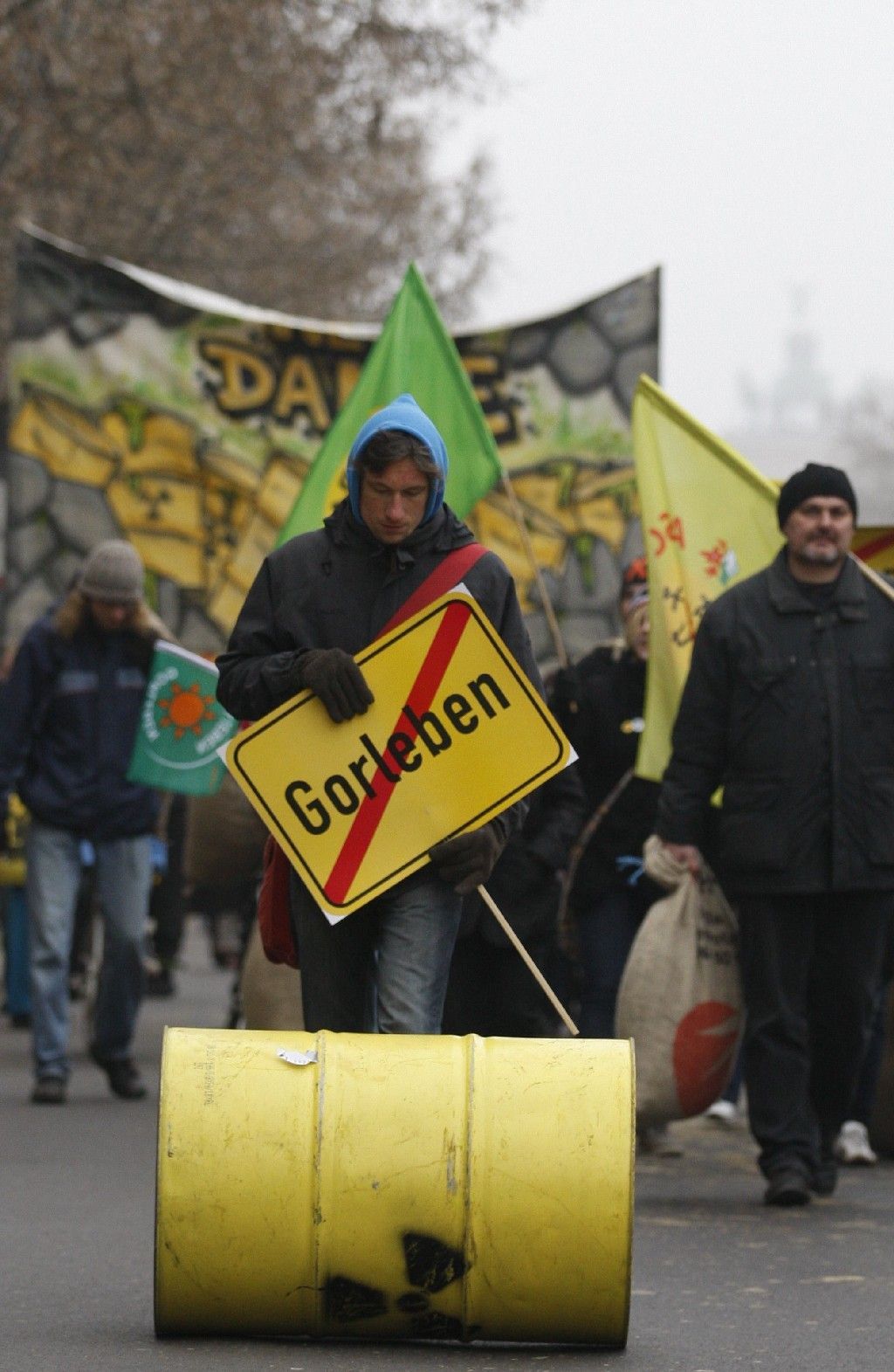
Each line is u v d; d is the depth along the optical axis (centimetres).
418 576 1334
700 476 2045
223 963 4072
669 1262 1549
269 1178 1190
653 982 1870
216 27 4803
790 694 1783
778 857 1772
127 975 2384
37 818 2353
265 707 1327
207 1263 1196
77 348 2888
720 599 1825
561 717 2084
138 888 2369
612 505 2875
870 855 1780
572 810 1808
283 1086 1200
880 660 1795
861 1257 1574
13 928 3139
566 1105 1196
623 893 2083
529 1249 1188
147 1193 1820
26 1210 1731
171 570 2889
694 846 1841
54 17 4709
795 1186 1781
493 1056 1211
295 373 2894
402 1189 1187
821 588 1803
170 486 2892
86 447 2892
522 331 2881
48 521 2892
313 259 6688
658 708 2016
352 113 5153
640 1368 1205
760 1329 1330
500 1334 1217
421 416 1320
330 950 1328
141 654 2333
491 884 1762
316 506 1970
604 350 2888
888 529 2195
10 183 4897
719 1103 2330
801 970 1806
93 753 2333
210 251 5903
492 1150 1188
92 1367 1180
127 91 4866
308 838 1308
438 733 1314
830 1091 1862
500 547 2852
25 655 2319
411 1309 1201
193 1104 1198
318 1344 1242
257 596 1352
